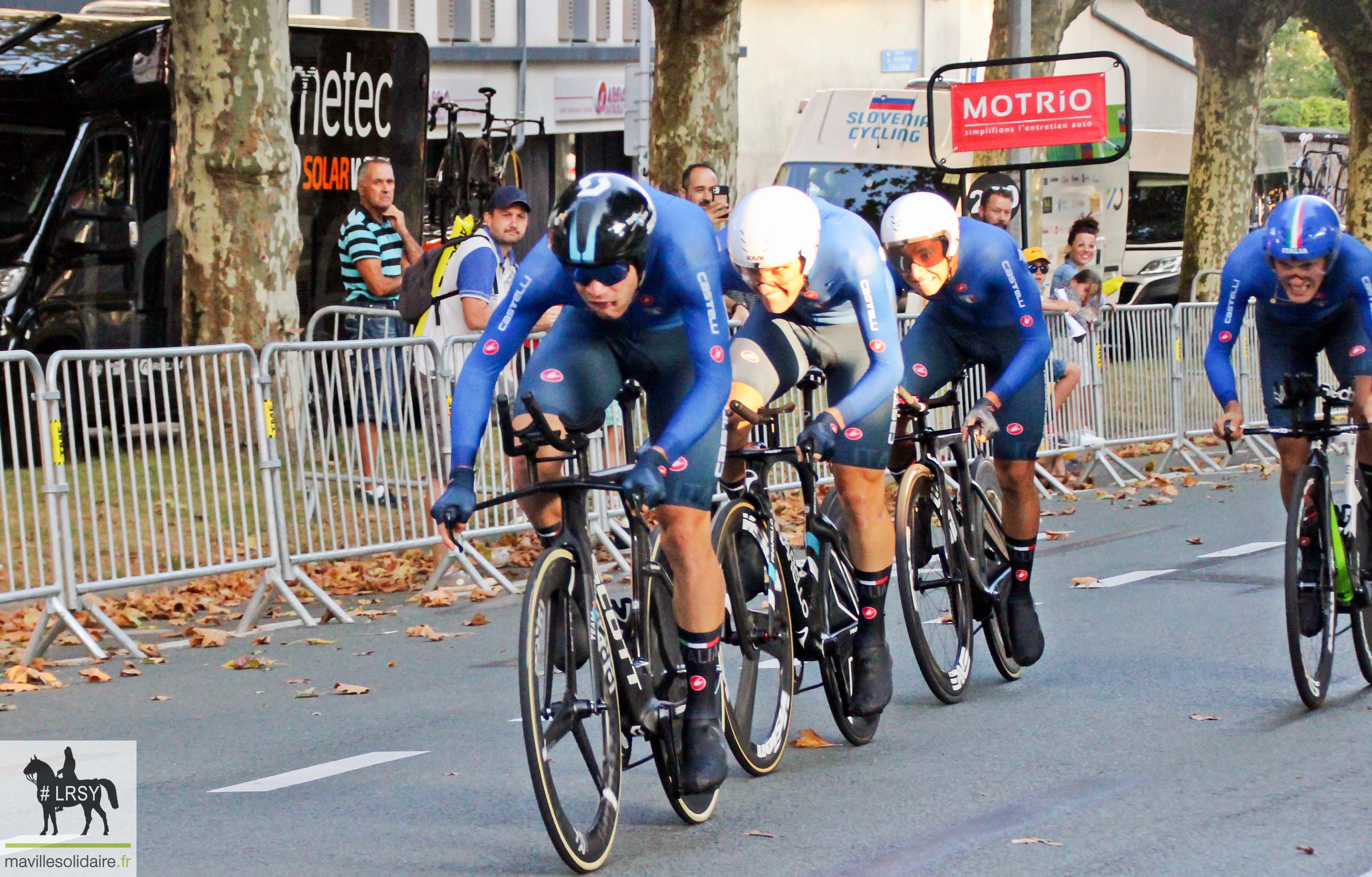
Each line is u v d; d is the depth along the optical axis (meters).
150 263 22.41
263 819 8.28
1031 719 10.14
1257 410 25.19
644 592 7.91
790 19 58.84
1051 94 20.95
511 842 7.82
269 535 13.82
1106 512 20.05
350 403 14.39
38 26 21.55
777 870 7.32
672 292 7.68
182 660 12.76
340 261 24.22
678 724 8.12
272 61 18.97
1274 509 19.73
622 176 7.41
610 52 46.22
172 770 9.35
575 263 7.20
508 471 15.47
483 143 34.06
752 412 8.56
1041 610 13.88
